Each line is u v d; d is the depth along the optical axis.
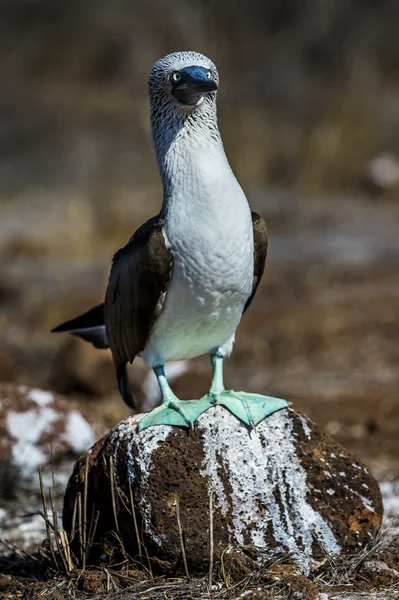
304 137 31.06
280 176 30.42
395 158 30.39
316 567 7.96
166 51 40.94
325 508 8.13
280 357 16.64
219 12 39.91
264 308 18.91
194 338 8.44
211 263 7.96
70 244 24.28
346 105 32.12
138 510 7.95
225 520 7.96
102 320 9.56
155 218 8.42
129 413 13.30
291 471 8.12
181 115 8.09
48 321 18.62
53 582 8.07
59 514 10.20
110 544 8.27
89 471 8.38
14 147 34.19
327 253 23.12
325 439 8.27
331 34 40.59
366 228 25.41
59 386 14.57
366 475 8.29
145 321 8.39
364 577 7.89
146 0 42.59
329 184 29.81
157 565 7.96
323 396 14.11
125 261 8.43
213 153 8.07
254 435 8.14
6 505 10.62
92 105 37.44
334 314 18.31
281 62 37.88
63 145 33.69
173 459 7.95
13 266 22.92
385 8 42.53
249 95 35.12
